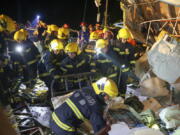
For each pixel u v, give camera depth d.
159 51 4.13
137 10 4.72
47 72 5.34
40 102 5.32
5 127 0.83
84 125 3.66
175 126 3.42
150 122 3.62
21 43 5.78
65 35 7.95
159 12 4.46
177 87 3.97
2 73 4.83
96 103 2.93
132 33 4.83
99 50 5.03
